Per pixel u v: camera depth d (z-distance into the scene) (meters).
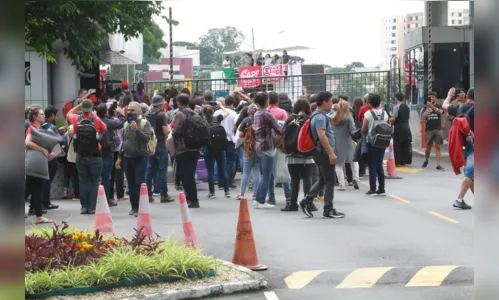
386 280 9.34
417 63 30.48
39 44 20.19
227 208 15.82
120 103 20.81
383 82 28.36
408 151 24.31
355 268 9.90
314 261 10.41
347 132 17.58
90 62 21.22
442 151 28.78
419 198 16.89
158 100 16.81
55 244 9.46
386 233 12.45
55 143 13.90
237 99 21.53
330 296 8.67
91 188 15.48
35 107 13.85
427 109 23.25
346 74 28.81
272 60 40.69
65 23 19.66
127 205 16.73
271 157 15.31
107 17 20.28
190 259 9.27
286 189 15.55
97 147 15.34
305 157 14.77
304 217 14.32
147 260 8.96
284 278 9.53
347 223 13.52
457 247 11.20
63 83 26.45
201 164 20.81
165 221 14.06
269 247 11.40
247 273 9.40
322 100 13.90
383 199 16.78
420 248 11.16
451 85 29.78
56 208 16.31
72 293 8.38
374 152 17.23
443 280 9.28
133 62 35.34
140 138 14.77
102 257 9.13
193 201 15.91
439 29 29.73
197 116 15.79
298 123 14.71
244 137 16.41
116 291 8.50
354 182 18.72
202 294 8.62
